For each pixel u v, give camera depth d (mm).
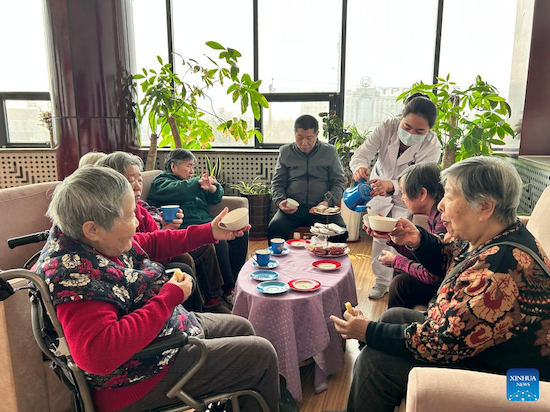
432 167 1813
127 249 1106
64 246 1016
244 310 1845
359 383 1252
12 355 1370
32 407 1453
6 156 4336
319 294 1771
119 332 965
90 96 3326
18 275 942
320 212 2857
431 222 1839
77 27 3199
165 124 4176
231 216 1546
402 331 1168
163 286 1121
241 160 4348
